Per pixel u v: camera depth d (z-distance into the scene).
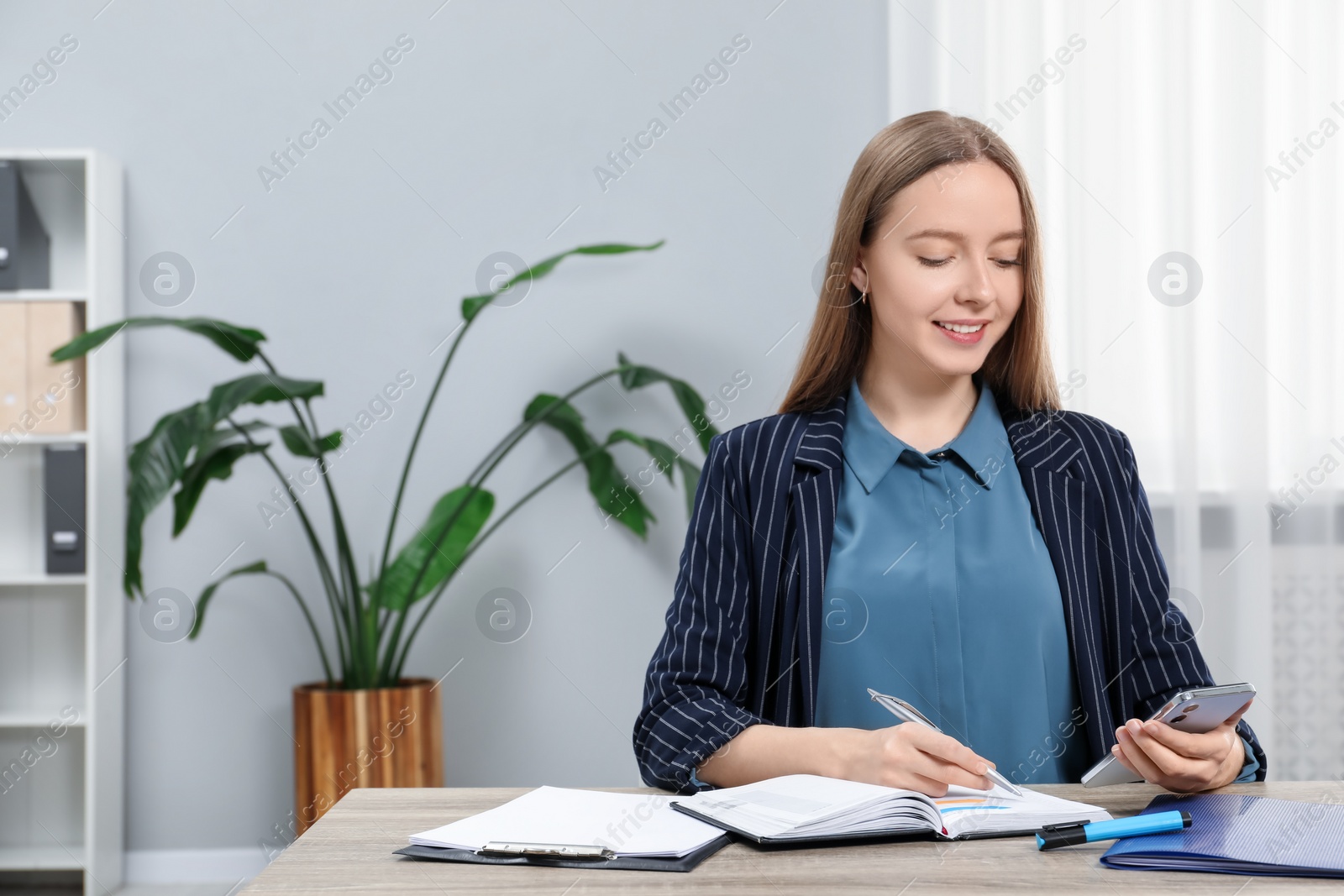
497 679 2.69
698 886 0.70
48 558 2.50
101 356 2.55
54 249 2.69
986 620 1.12
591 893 0.69
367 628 2.41
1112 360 2.39
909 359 1.20
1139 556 1.17
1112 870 0.72
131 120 2.70
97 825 2.51
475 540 2.70
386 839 0.84
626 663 2.70
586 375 2.71
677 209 2.72
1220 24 2.39
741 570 1.17
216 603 2.68
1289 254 2.38
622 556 2.71
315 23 2.72
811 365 1.24
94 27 2.71
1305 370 2.38
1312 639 2.38
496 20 2.73
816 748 0.93
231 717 2.67
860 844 0.80
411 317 2.71
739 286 2.72
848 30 2.71
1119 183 2.40
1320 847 0.72
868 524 1.17
